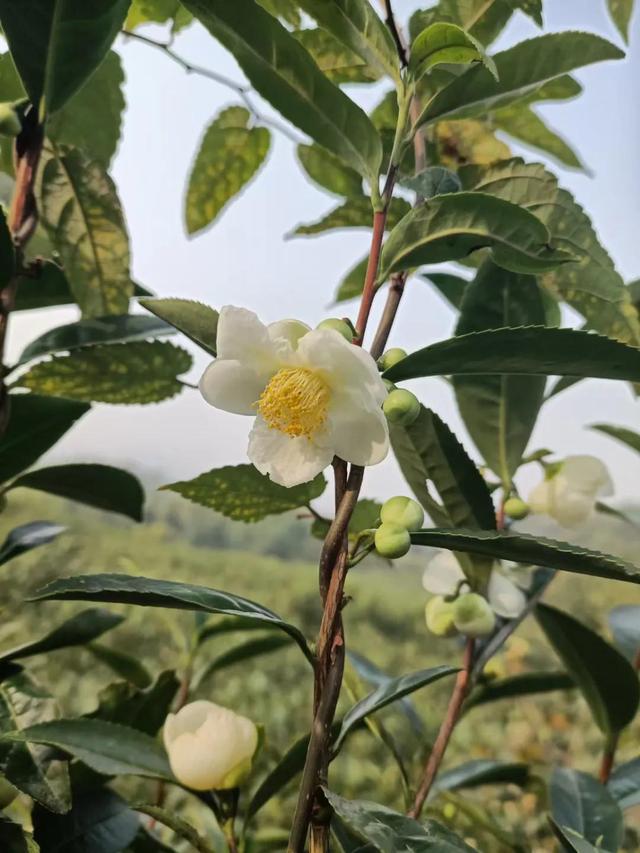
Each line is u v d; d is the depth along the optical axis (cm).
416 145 16
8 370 16
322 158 21
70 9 13
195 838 15
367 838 10
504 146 19
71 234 19
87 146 21
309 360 11
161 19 19
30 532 19
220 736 15
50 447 19
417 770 22
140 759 16
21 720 16
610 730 20
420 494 17
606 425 22
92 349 17
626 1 19
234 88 20
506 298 17
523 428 18
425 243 13
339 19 13
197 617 22
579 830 17
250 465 14
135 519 21
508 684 21
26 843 15
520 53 15
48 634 17
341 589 11
